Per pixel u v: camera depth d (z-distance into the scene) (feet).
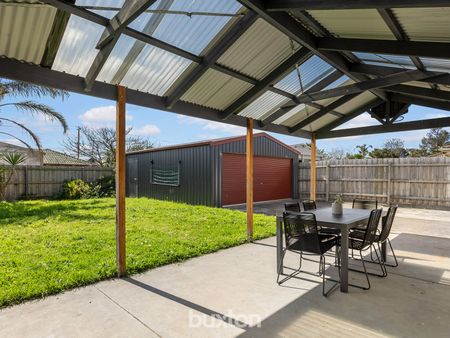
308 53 13.26
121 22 8.30
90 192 40.55
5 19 7.95
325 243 11.82
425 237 18.52
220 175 33.73
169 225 20.72
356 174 38.17
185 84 12.53
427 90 16.02
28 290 9.86
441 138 82.02
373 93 20.11
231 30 11.04
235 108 15.48
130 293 10.18
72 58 9.83
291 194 43.47
